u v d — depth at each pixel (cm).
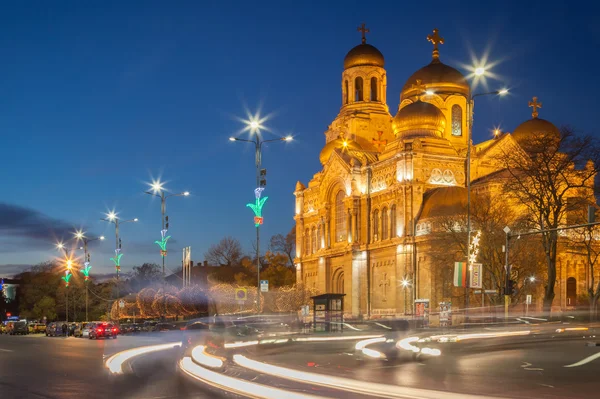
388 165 11150
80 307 16012
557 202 7900
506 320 6425
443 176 10812
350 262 11725
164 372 3006
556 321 8212
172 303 9831
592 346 4700
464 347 4716
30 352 4712
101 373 3047
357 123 13100
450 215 9156
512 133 12369
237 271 17450
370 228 11569
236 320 6234
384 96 13525
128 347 5131
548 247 7875
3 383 2697
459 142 11969
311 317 10988
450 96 12006
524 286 8419
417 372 3053
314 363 3566
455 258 8531
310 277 13375
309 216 13562
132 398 2230
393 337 5809
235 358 3438
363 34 13725
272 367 3005
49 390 2461
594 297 8581
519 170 8850
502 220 8475
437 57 12512
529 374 2981
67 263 12625
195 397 2223
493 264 8138
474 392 2350
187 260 10612
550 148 8406
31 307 17575
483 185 9844
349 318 11219
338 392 2234
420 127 11331
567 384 2611
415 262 10300
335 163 12375
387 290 11012
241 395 2250
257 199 6419
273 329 7369
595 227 9206
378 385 2417
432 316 8888
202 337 3697
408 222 10488
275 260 15575
